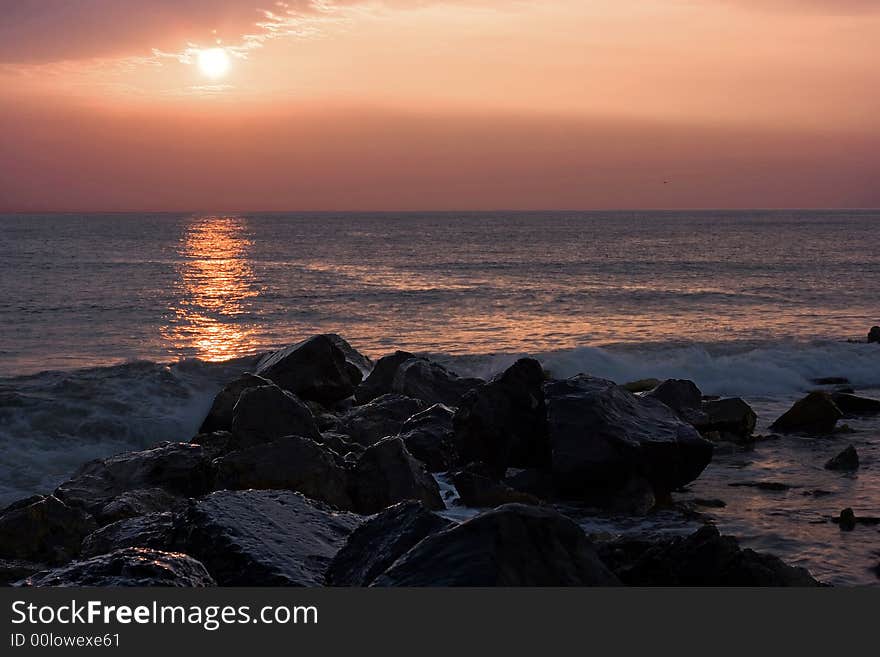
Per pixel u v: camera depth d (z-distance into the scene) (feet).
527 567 20.40
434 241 413.39
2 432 52.80
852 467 46.50
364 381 60.85
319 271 222.89
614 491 39.73
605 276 210.79
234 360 69.92
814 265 240.73
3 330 114.62
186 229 579.07
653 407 44.50
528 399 45.14
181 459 40.60
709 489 42.52
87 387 61.05
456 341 105.29
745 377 76.95
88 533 33.42
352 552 23.76
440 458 44.65
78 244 348.59
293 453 38.22
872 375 78.33
